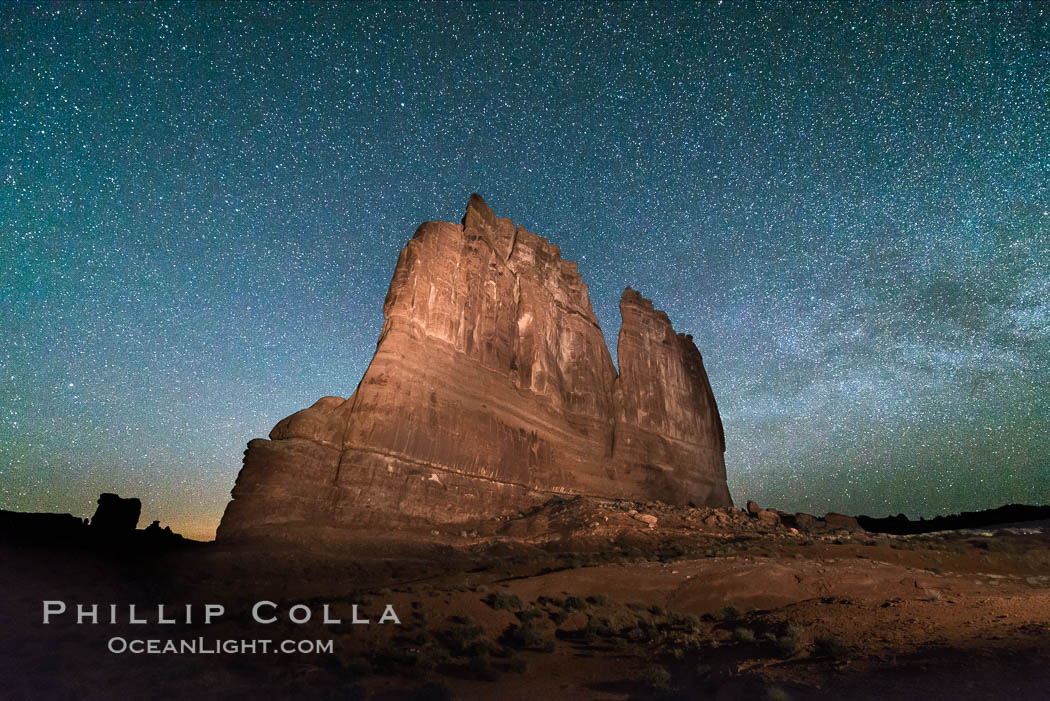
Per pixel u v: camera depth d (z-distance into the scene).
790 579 17.20
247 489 25.34
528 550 27.59
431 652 10.40
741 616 13.75
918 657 8.62
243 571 17.77
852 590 16.33
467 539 29.31
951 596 15.07
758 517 38.75
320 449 27.89
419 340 34.16
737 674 8.63
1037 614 11.62
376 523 27.55
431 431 32.44
